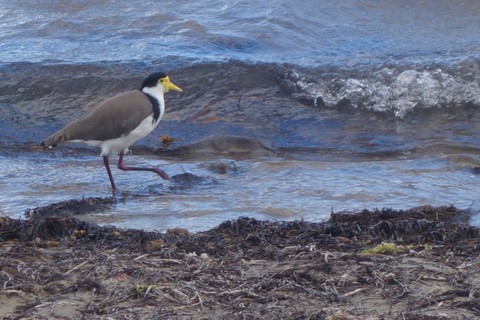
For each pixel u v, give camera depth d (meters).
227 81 18.34
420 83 17.89
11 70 18.73
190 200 12.59
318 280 8.18
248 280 8.20
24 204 12.50
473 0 22.27
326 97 17.95
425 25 21.44
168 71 18.58
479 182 13.41
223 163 14.35
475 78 18.12
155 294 7.79
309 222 11.00
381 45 20.45
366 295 7.86
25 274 8.37
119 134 13.31
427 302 7.62
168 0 22.67
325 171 14.12
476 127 16.97
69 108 17.80
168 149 15.85
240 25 21.23
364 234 10.39
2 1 23.17
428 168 14.34
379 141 16.28
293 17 21.50
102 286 7.98
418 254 9.10
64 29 21.61
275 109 17.66
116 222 11.60
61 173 14.20
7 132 16.69
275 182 13.45
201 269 8.51
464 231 10.38
